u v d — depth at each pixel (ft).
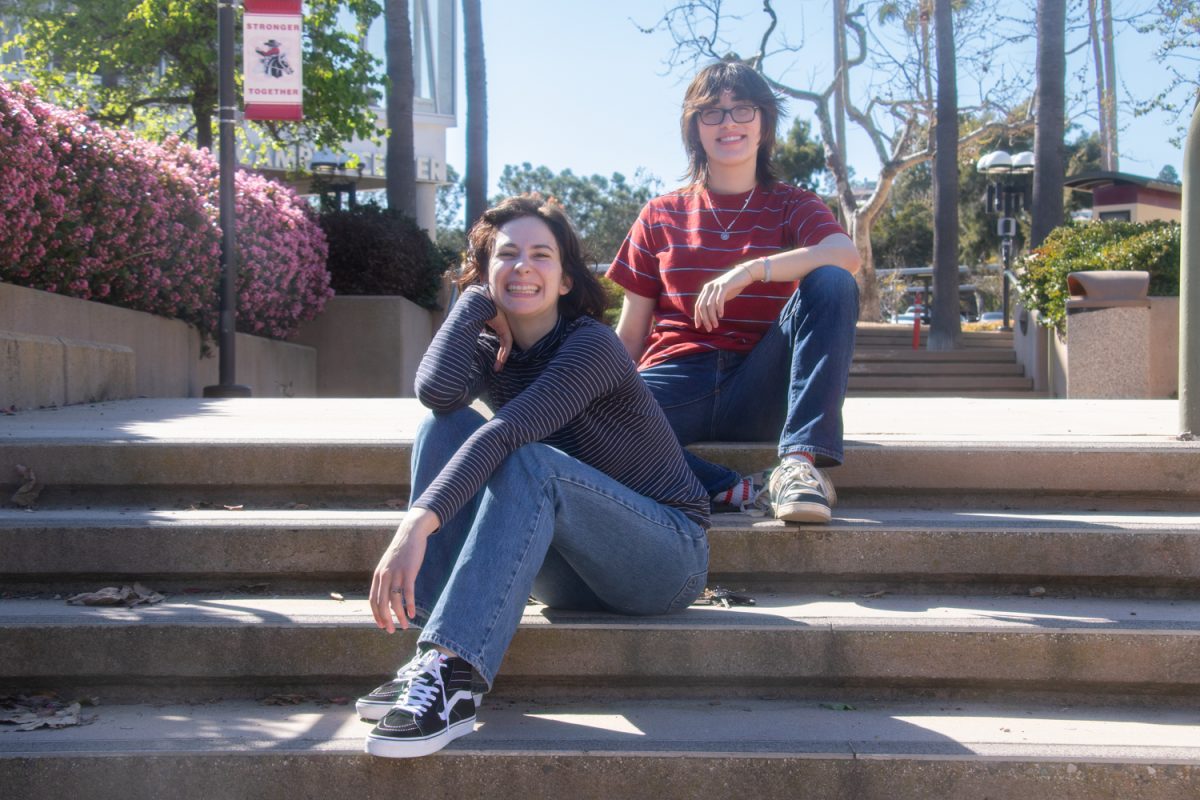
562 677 9.18
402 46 52.70
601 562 9.03
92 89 54.29
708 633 9.11
